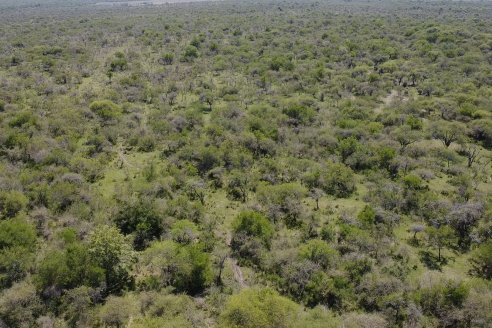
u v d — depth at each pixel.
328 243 49.09
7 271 41.91
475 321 37.31
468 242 50.75
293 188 58.47
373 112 94.62
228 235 51.66
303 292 42.03
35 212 52.34
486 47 147.75
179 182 62.91
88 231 49.12
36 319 37.66
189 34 194.38
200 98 102.44
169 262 43.78
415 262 47.22
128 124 85.56
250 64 134.62
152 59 146.50
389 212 55.50
